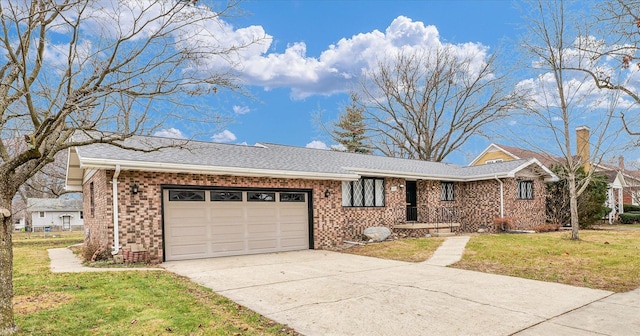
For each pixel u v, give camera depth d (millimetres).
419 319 5895
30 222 51406
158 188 11375
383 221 17656
